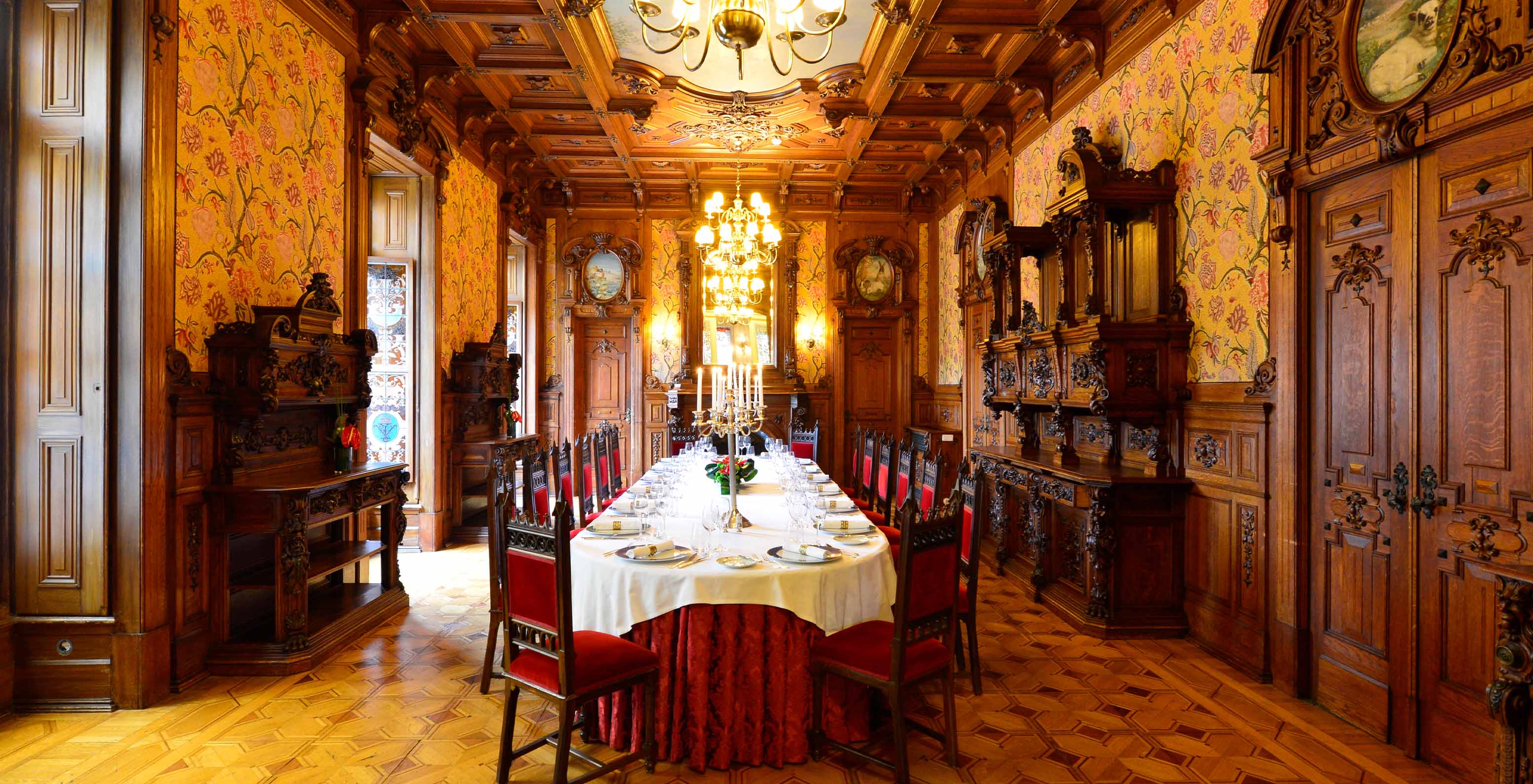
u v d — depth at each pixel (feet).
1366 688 10.52
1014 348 19.47
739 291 28.76
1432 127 9.29
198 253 12.32
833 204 32.96
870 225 33.22
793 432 26.94
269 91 14.11
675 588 9.66
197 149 12.26
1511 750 6.22
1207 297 13.96
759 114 24.12
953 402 30.22
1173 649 13.94
